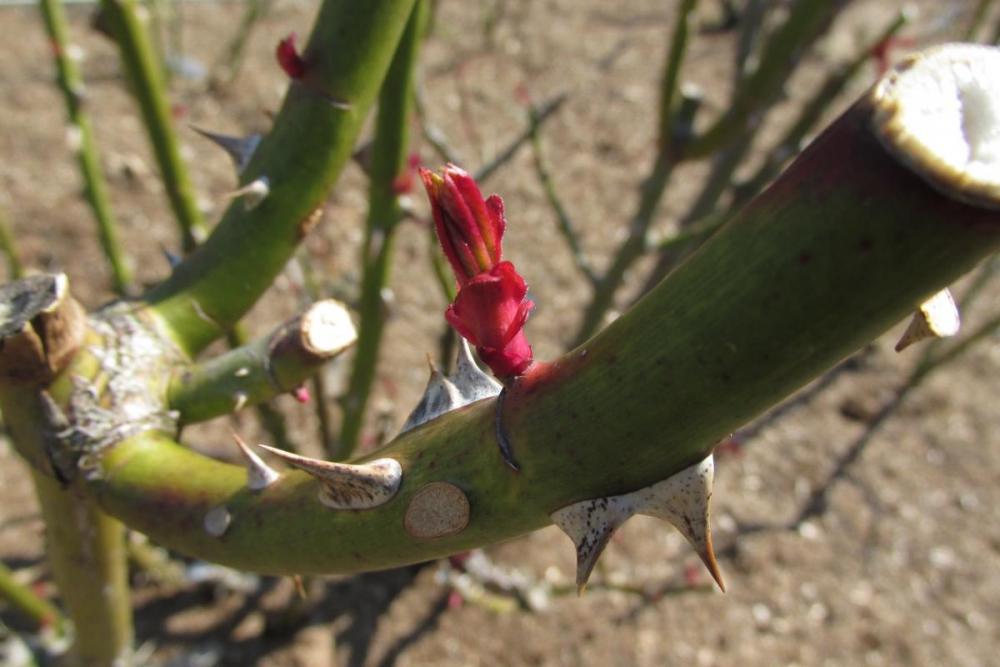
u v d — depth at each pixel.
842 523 0.44
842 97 0.69
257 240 0.17
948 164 0.07
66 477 0.15
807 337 0.08
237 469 0.14
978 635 0.40
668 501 0.10
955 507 0.46
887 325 0.08
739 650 0.38
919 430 0.50
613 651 0.38
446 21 0.79
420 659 0.37
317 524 0.12
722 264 0.08
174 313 0.17
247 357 0.16
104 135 0.61
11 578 0.29
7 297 0.15
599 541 0.10
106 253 0.35
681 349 0.09
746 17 0.35
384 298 0.29
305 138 0.16
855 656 0.39
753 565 0.42
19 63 0.67
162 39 0.71
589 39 0.79
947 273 0.08
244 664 0.35
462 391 0.11
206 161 0.60
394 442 0.11
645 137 0.67
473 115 0.68
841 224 0.08
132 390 0.15
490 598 0.38
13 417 0.15
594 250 0.58
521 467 0.10
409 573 0.39
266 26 0.76
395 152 0.25
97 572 0.23
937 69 0.07
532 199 0.61
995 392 0.52
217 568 0.37
